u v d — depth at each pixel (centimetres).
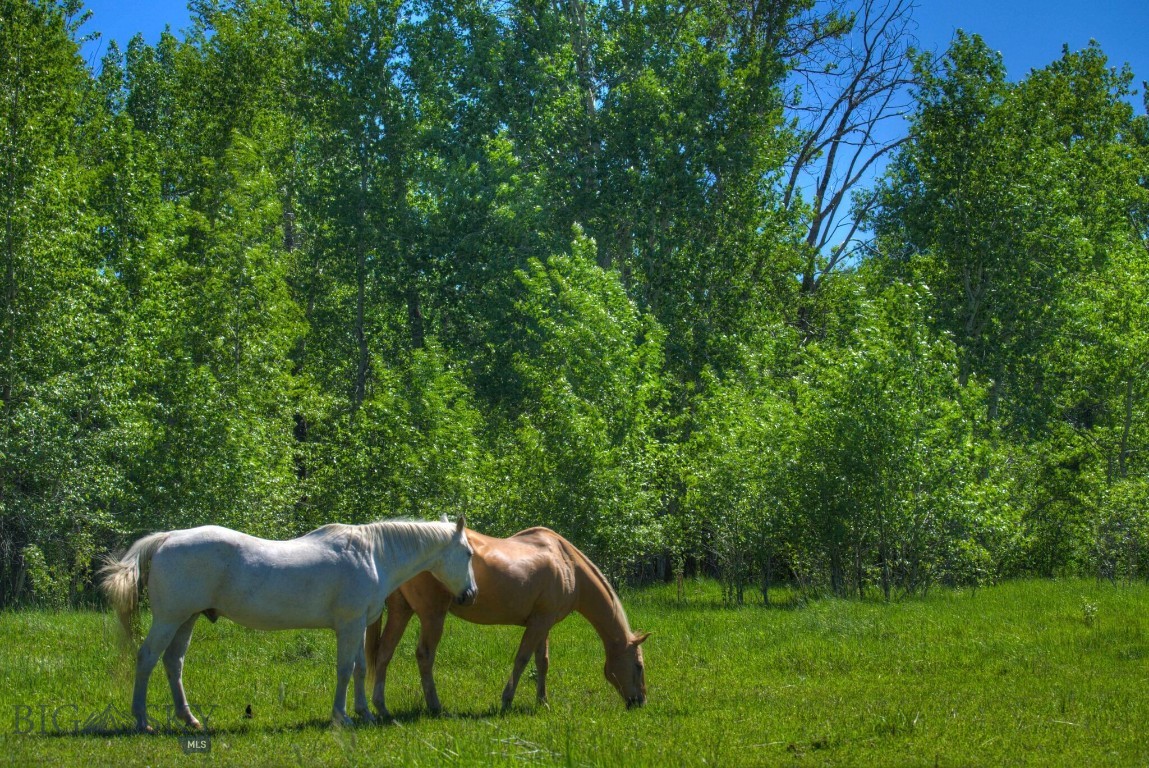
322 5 3256
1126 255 3209
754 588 2458
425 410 2364
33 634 1470
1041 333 3050
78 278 2227
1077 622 1573
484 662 1285
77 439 2122
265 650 1308
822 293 3775
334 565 902
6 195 2098
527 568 1018
